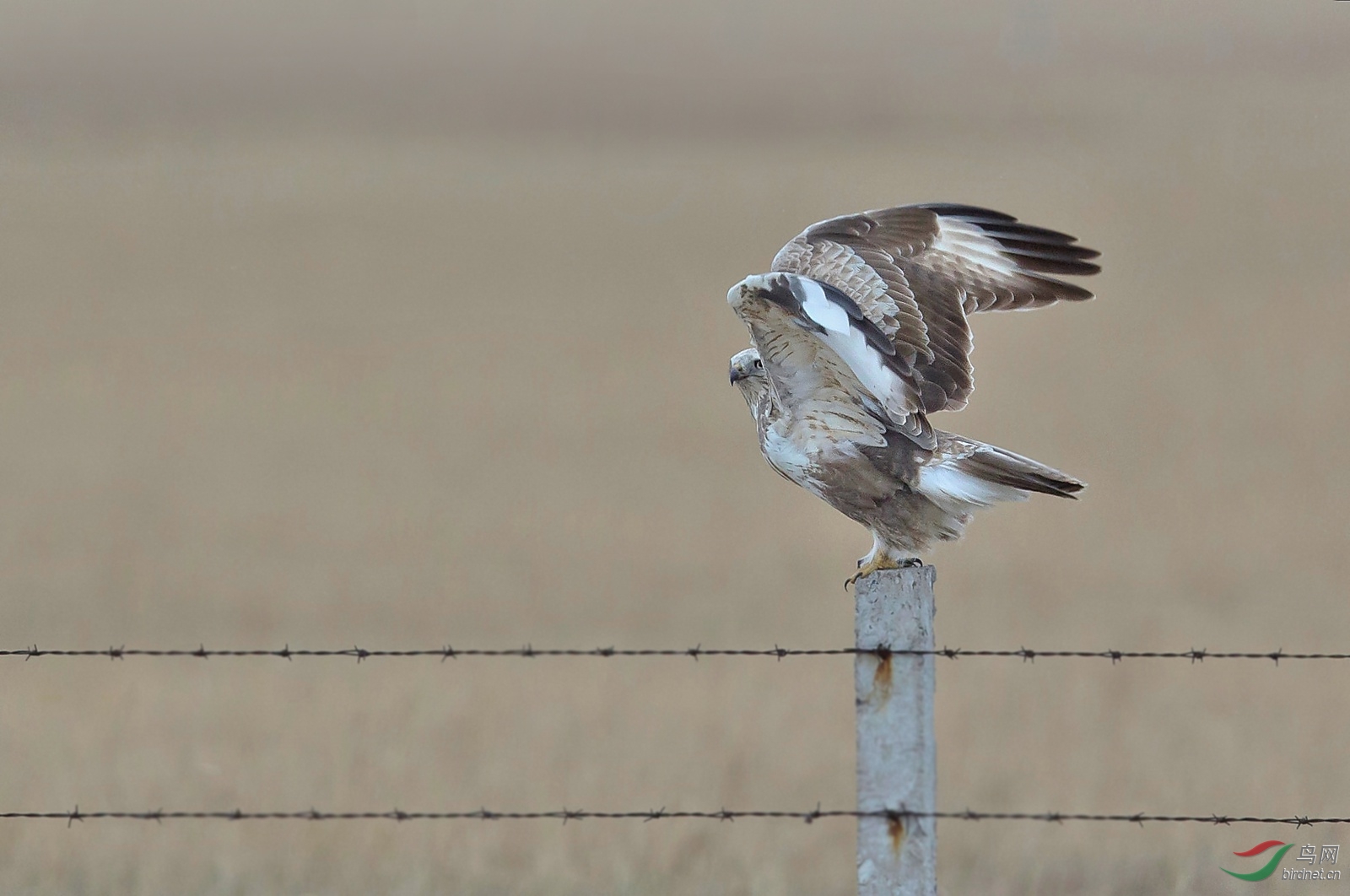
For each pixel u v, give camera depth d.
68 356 41.47
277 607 18.34
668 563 20.86
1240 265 49.69
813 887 9.17
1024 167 70.12
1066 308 39.84
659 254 61.34
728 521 23.84
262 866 9.51
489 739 12.37
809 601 18.34
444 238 66.44
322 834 10.09
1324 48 94.62
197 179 79.94
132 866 9.59
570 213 71.94
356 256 62.16
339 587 19.47
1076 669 14.66
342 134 95.69
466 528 23.58
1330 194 61.25
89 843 10.05
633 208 72.00
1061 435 27.77
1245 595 18.09
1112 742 11.95
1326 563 19.89
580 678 14.66
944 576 19.14
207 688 14.19
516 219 71.00
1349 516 22.73
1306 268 49.03
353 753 11.88
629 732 12.59
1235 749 11.74
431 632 17.03
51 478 27.59
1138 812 10.34
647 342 44.12
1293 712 12.90
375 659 15.73
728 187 76.12
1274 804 10.46
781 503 25.23
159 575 20.25
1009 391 31.05
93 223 68.00
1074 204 60.88
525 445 30.72
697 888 9.09
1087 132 78.25
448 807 10.70
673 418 33.62
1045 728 12.35
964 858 9.62
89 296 52.34
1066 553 20.56
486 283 55.94
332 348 43.28
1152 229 55.81
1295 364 35.03
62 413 34.16
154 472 28.25
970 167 70.31
